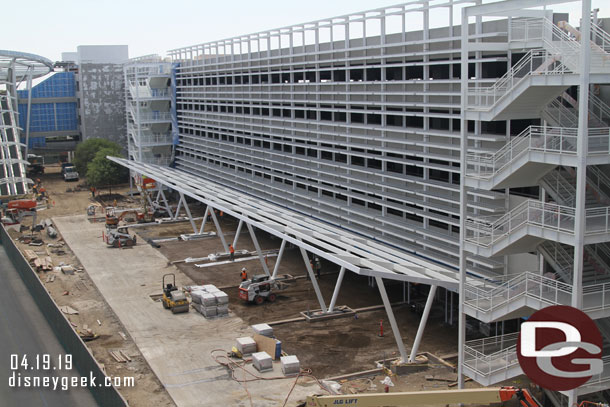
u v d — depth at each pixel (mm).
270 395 37344
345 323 49312
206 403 36469
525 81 31953
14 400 37469
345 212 63656
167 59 113000
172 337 46812
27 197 106938
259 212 62500
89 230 85062
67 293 57688
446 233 50219
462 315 36281
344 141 62688
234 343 45500
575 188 34000
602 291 31438
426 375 39500
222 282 60281
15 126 117750
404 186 54844
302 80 71938
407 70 54188
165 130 110812
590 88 35469
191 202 102938
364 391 37562
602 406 30422
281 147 76938
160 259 69250
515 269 41656
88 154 126688
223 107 91312
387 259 47125
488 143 44719
